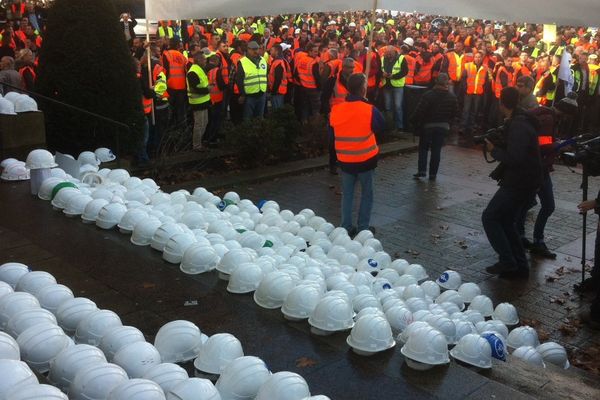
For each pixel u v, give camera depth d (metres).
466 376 3.56
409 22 28.78
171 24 18.86
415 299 4.74
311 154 12.13
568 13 6.11
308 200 9.56
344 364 3.64
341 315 3.97
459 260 7.37
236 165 10.99
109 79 9.04
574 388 3.91
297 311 4.14
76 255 5.17
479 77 14.90
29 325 3.42
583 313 6.12
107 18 9.07
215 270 4.95
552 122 7.35
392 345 3.78
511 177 6.59
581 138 7.12
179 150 11.23
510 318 5.32
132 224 5.65
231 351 3.38
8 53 13.02
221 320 4.16
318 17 28.91
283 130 11.23
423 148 10.97
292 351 3.78
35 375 2.84
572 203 9.90
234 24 22.11
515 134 6.45
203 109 11.23
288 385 2.90
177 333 3.53
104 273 4.86
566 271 7.16
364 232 6.63
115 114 9.16
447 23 28.22
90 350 3.12
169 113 11.26
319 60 13.74
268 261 4.81
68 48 8.84
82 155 7.88
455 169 11.88
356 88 7.31
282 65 12.84
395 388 3.42
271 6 7.36
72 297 4.02
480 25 26.86
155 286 4.65
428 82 15.35
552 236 8.37
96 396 2.85
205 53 12.68
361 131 7.30
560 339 5.61
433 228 8.48
